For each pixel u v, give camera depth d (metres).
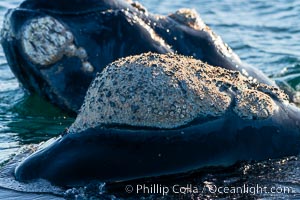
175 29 18.64
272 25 29.84
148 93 13.47
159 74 13.64
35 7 17.98
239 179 13.72
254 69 19.05
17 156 15.16
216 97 13.89
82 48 17.98
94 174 13.40
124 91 13.48
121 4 18.39
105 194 13.26
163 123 13.49
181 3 33.88
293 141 14.41
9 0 33.00
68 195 13.28
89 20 18.03
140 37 18.11
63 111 18.80
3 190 13.60
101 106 13.55
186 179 13.61
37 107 19.30
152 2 33.91
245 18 31.23
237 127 13.95
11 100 20.27
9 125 18.44
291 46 26.61
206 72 14.22
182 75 13.77
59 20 17.88
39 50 17.94
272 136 14.23
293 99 20.05
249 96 14.28
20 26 17.94
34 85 18.88
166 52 18.17
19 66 18.64
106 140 13.49
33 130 18.05
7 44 18.33
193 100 13.66
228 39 27.73
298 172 13.94
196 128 13.64
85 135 13.60
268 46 26.62
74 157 13.48
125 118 13.47
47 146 13.98
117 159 13.41
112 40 18.03
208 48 18.66
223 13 32.19
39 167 13.70
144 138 13.48
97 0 18.20
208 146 13.69
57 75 18.20
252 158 14.03
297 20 30.59
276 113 14.46
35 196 13.38
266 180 13.70
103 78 13.75
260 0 33.88
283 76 22.06
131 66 13.70
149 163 13.47
